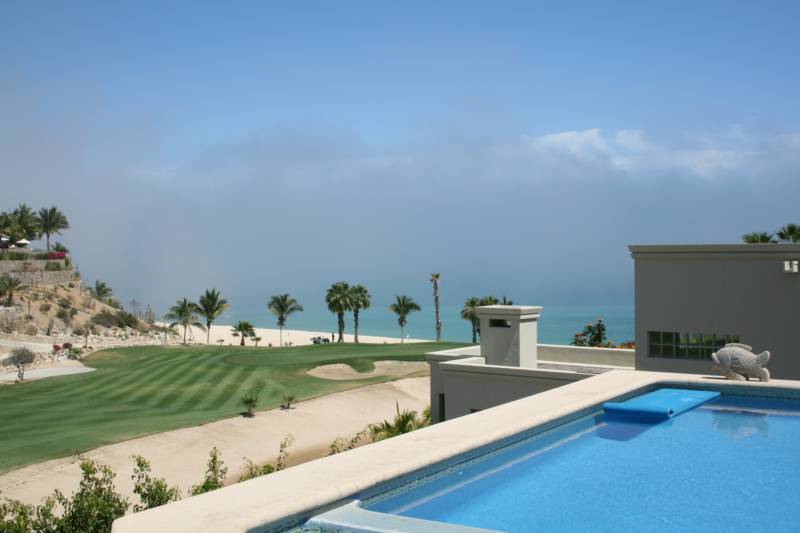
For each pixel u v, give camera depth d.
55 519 10.74
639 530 5.29
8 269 98.38
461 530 4.07
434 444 5.82
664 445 7.74
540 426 7.09
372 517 4.28
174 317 101.56
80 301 102.75
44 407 40.81
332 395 42.22
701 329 17.08
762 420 8.77
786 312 16.11
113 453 28.66
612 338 139.75
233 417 36.28
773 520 5.54
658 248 17.53
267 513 3.97
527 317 18.33
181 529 3.70
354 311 96.88
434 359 18.34
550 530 5.29
